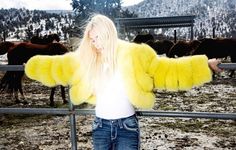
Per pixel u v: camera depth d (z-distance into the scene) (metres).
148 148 5.57
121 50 2.26
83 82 2.38
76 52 2.47
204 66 2.26
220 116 2.57
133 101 2.24
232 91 11.55
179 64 2.26
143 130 6.70
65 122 7.66
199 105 9.30
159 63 2.26
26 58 9.97
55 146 5.88
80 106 9.16
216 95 10.84
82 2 46.91
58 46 9.97
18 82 9.91
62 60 2.46
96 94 2.34
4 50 14.82
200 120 7.43
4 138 6.46
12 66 2.84
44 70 2.49
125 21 39.94
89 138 6.28
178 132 6.54
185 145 5.72
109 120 2.27
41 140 6.27
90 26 2.26
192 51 16.53
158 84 2.29
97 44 2.24
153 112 2.69
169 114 2.66
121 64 2.24
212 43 15.71
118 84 2.25
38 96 11.27
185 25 41.38
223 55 15.88
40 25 151.12
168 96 10.77
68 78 2.44
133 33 43.81
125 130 2.26
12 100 10.46
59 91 12.30
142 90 2.24
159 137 6.20
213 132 6.51
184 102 9.79
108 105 2.26
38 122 7.74
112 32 2.24
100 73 2.29
